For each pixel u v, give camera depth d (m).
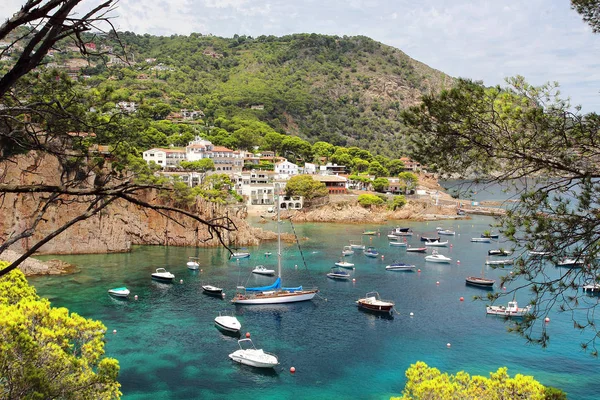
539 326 70.25
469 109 18.45
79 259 111.25
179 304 80.38
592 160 17.58
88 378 30.19
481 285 93.69
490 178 18.98
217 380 53.62
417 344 64.81
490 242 145.75
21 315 28.20
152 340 64.31
